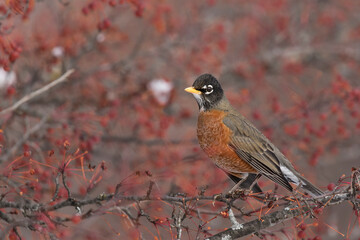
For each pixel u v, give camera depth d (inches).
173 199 297.7
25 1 368.5
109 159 493.7
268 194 321.1
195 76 622.8
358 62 705.0
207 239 324.8
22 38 502.9
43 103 527.2
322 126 543.5
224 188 419.8
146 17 559.8
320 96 572.7
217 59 636.7
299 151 576.7
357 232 542.9
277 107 570.9
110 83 584.4
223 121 436.1
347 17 747.4
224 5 722.8
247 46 695.1
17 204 304.2
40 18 562.9
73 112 486.6
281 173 426.9
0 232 313.3
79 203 298.7
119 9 553.9
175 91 577.3
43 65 531.2
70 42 543.8
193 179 416.5
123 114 541.0
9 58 374.3
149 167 447.2
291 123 593.0
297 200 312.2
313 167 556.7
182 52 618.5
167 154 488.1
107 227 367.6
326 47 700.0
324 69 709.9
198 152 490.0
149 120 532.1
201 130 445.4
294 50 696.4
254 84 650.2
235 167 438.0
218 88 450.3
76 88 548.4
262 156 433.4
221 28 651.5
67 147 302.8
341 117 560.7
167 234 349.4
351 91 530.9
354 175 299.6
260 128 562.9
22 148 422.6
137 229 300.0
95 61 599.5
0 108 462.3
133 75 575.8
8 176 323.0
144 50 620.1
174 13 657.0
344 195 311.9
